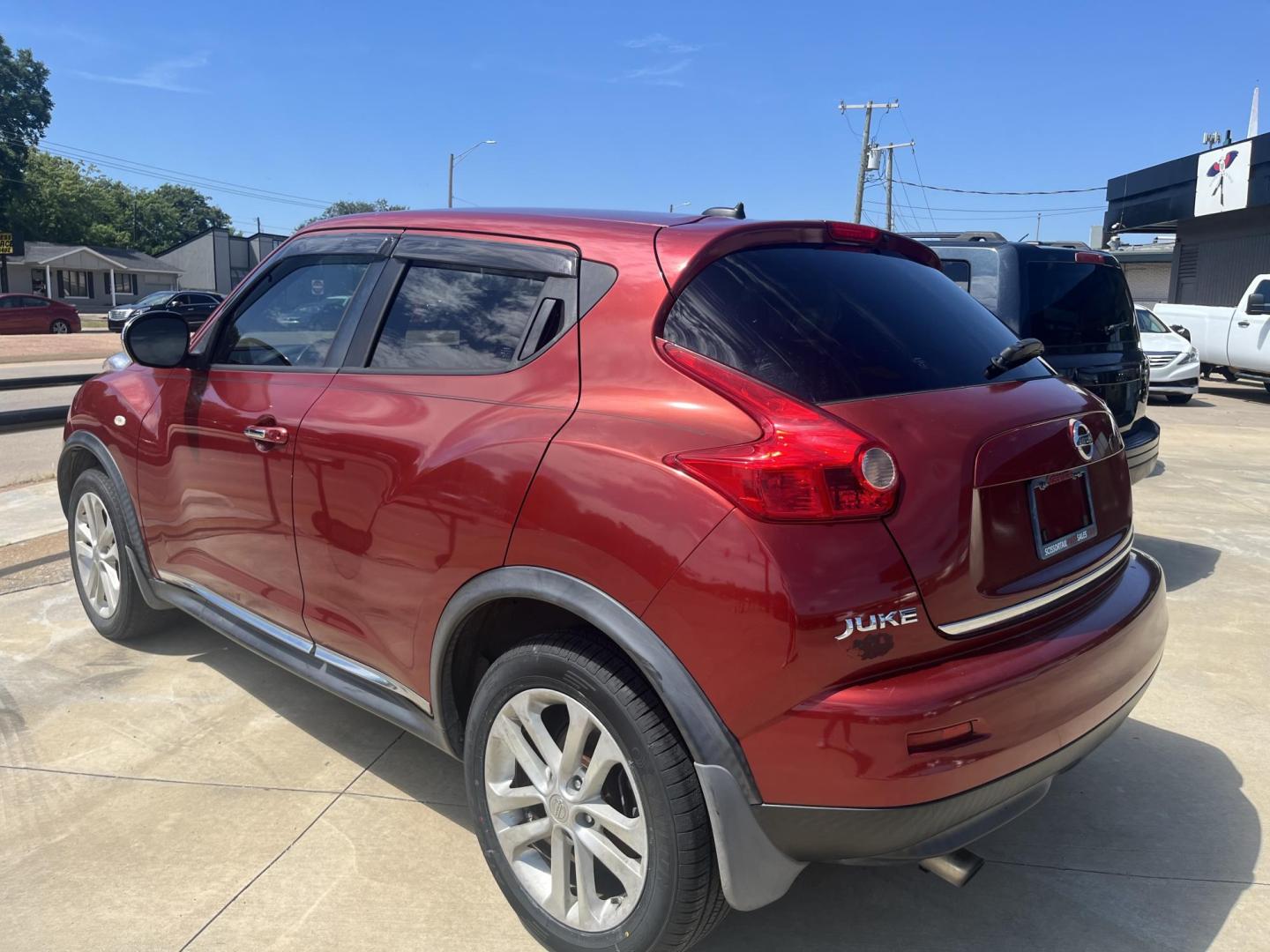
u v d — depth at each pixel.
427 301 2.84
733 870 2.06
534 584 2.26
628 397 2.26
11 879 2.69
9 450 9.60
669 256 2.39
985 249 5.66
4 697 3.81
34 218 69.88
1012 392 2.48
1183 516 7.17
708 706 2.03
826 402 2.14
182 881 2.69
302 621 3.07
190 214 109.81
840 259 2.66
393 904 2.61
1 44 59.66
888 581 1.99
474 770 2.52
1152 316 16.72
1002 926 2.56
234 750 3.42
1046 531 2.37
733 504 2.00
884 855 2.04
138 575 3.93
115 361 4.57
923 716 1.94
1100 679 2.29
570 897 2.36
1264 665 4.25
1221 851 2.89
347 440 2.77
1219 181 21.88
